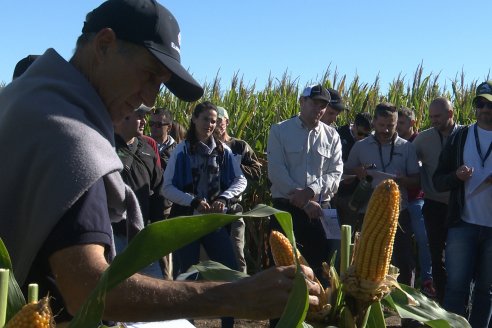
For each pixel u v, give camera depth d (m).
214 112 5.89
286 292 1.81
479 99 5.65
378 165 6.75
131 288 1.72
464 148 5.71
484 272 5.60
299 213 5.98
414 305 2.25
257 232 8.76
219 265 2.34
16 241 1.83
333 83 12.50
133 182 5.23
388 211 1.88
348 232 2.07
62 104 1.92
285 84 12.20
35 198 1.79
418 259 8.46
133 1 2.07
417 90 11.58
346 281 1.96
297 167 6.08
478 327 5.64
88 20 2.14
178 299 1.74
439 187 5.82
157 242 1.54
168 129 7.14
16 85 2.04
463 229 5.64
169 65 2.05
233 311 1.78
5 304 1.43
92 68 2.09
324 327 2.03
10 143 1.87
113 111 2.13
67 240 1.73
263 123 9.66
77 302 1.72
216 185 5.92
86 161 1.79
